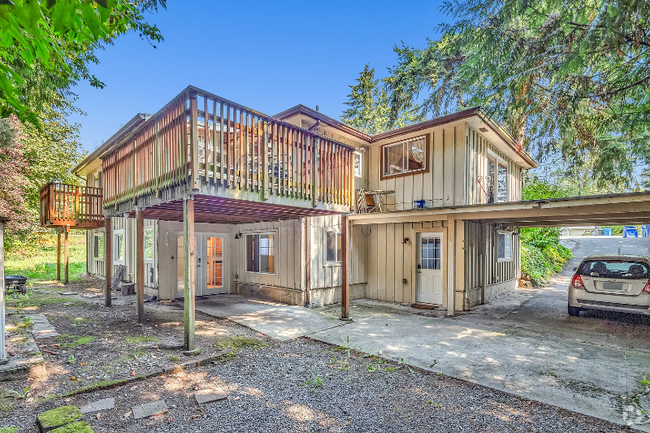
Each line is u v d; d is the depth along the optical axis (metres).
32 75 5.53
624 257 6.75
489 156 10.22
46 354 4.44
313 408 3.31
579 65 6.41
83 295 9.31
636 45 6.28
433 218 7.87
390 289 9.40
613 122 7.73
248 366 4.40
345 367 4.44
